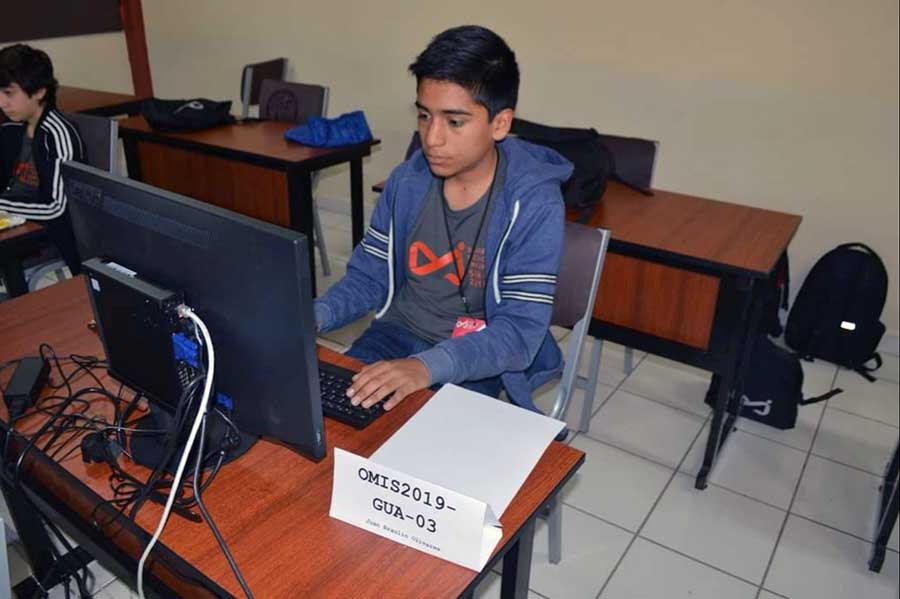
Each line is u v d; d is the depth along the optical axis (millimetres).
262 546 887
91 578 1674
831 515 2018
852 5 2506
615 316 2076
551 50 3207
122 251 960
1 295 2143
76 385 1213
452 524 853
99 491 981
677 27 2865
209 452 990
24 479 1136
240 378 911
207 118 3051
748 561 1848
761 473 2189
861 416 2504
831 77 2625
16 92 2115
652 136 3082
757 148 2855
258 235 789
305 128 2893
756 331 2137
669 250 1883
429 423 1079
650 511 2018
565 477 1010
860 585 1782
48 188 2107
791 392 2336
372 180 4066
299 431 908
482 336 1294
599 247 1495
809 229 2855
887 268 2764
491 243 1409
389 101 3826
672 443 2318
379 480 885
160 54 4625
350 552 881
